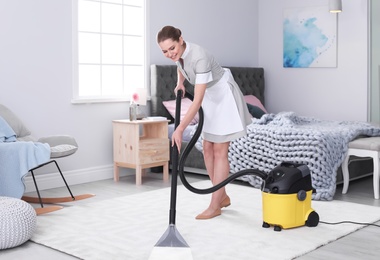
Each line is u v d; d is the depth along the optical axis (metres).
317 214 3.71
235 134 3.86
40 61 5.14
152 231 3.61
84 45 7.10
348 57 6.70
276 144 4.82
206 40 6.78
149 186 5.30
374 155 4.65
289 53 7.19
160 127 5.68
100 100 5.61
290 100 7.25
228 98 3.86
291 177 3.58
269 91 7.45
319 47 6.90
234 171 5.11
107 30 7.00
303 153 4.61
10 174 4.01
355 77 6.66
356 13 6.60
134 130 5.36
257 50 7.52
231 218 3.92
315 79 7.00
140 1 6.05
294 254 3.12
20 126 4.74
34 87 5.11
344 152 4.75
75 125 5.45
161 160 5.57
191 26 6.59
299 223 3.66
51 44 5.21
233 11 7.13
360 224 3.77
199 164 5.62
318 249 3.25
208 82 3.76
